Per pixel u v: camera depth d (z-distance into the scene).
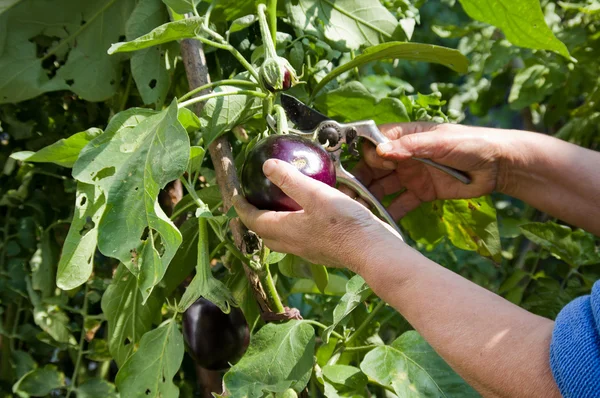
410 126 1.12
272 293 0.93
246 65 0.92
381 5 1.12
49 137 1.26
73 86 1.12
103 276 1.30
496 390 0.67
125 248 0.77
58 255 1.27
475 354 0.68
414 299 0.72
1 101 1.11
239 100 0.98
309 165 0.83
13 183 1.27
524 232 1.35
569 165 1.07
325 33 1.09
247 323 1.10
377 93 1.52
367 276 0.76
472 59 1.79
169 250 0.76
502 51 1.63
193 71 1.01
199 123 0.92
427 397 0.90
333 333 1.04
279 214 0.82
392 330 1.52
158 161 0.79
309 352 0.84
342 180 0.99
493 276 1.76
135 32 1.05
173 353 0.90
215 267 1.35
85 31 1.13
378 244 0.76
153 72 1.07
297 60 1.10
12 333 1.25
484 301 0.70
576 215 1.09
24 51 1.11
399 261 0.74
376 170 1.17
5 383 1.25
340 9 1.11
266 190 0.83
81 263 0.89
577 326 0.62
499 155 1.08
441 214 1.23
